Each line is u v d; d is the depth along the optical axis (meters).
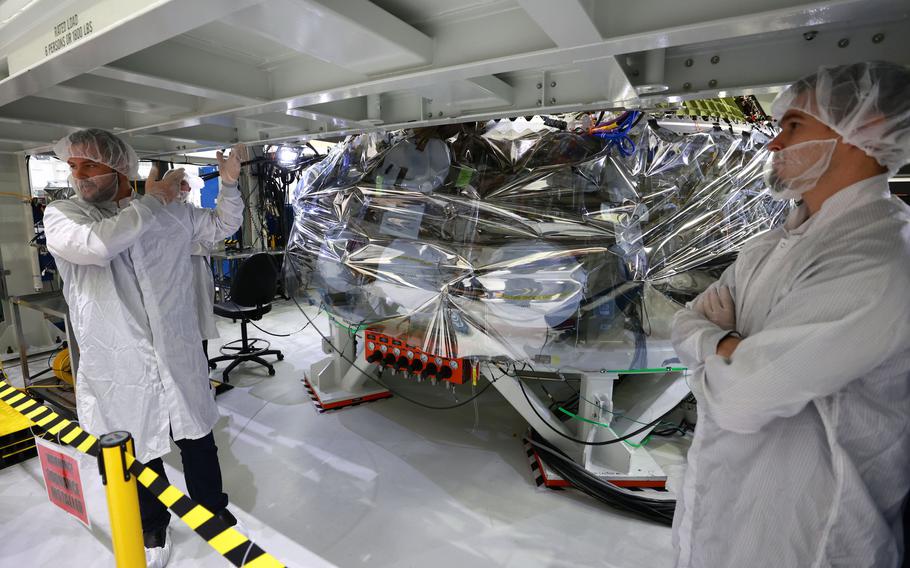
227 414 2.92
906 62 1.05
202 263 1.96
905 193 3.30
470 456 2.47
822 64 1.13
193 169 4.85
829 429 0.81
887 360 0.78
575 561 1.77
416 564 1.75
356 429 2.75
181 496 1.07
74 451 1.31
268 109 1.63
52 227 1.51
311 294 2.54
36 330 3.85
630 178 1.87
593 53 1.01
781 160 0.89
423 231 2.00
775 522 0.86
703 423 1.04
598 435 2.26
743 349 0.83
